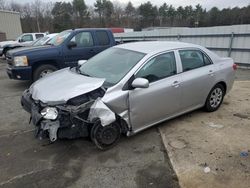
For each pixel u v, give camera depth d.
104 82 3.81
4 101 6.31
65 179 3.12
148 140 4.07
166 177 3.14
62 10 60.56
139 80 3.58
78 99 3.45
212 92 5.11
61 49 7.47
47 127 3.27
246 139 4.07
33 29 56.09
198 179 3.07
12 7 59.47
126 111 3.72
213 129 4.45
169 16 69.25
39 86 3.92
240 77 9.15
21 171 3.28
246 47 11.29
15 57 6.97
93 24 61.66
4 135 4.31
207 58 4.95
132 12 68.75
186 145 3.88
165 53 4.25
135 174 3.20
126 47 4.61
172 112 4.39
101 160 3.51
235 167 3.30
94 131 3.55
